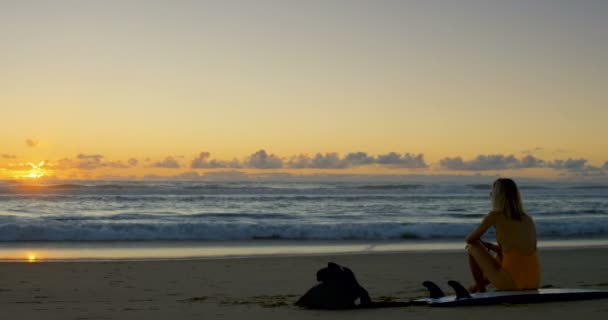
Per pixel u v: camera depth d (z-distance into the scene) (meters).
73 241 17.06
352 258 13.34
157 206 32.75
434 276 10.68
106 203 34.00
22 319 5.73
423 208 33.44
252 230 18.80
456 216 27.41
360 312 5.66
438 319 4.95
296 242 17.56
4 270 10.77
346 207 33.78
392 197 44.62
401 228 19.50
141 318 5.70
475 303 5.74
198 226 18.64
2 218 21.02
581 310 5.24
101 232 17.86
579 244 17.70
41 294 8.51
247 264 12.16
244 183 71.81
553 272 11.15
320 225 19.36
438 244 17.34
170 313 6.02
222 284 9.66
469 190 56.47
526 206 36.97
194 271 11.11
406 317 5.13
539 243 17.97
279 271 11.23
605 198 48.28
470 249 6.44
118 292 8.77
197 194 45.25
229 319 5.49
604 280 10.07
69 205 32.03
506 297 5.77
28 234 17.36
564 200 44.97
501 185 6.23
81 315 5.97
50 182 62.75
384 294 8.48
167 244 16.62
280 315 5.65
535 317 4.91
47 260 12.94
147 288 9.19
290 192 50.53
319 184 74.19
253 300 7.80
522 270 6.11
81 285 9.41
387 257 13.54
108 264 11.89
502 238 6.18
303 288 9.30
